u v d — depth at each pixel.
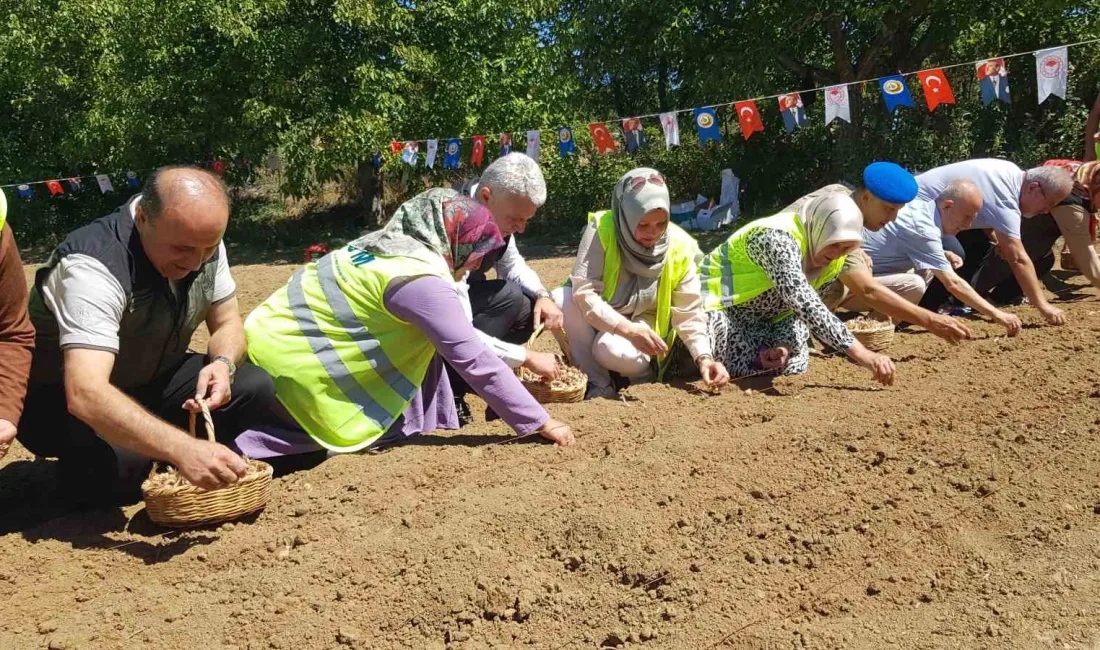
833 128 13.51
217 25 13.20
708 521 2.91
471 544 2.77
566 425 3.59
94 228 2.96
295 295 3.56
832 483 3.13
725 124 15.33
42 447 3.34
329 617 2.54
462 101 14.20
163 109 14.48
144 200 2.83
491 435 3.71
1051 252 6.53
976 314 5.96
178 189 2.78
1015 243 5.48
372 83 13.84
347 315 3.47
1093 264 5.87
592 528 2.84
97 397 2.74
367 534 2.91
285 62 13.67
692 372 4.78
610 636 2.46
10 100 17.22
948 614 2.53
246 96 14.20
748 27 11.98
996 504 3.04
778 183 14.77
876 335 4.96
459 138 12.93
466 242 3.46
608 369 4.75
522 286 4.82
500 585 2.61
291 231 17.17
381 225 16.27
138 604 2.61
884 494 3.08
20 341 2.82
